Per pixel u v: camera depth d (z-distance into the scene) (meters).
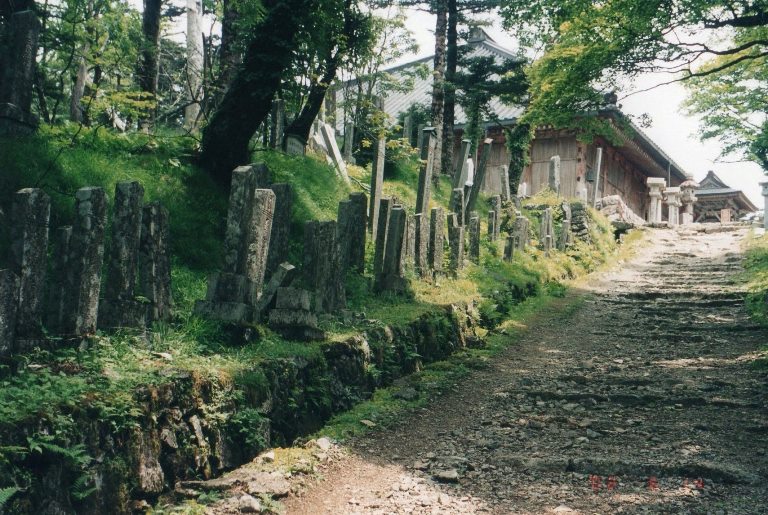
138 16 11.57
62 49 11.38
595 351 11.83
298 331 7.88
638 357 11.28
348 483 6.16
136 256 6.50
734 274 18.67
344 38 13.69
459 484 6.23
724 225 28.22
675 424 7.76
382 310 10.56
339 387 8.04
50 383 4.91
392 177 18.75
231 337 7.20
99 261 5.99
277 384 6.81
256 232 7.59
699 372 10.09
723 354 11.27
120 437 4.96
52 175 8.51
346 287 10.73
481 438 7.53
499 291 14.34
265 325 7.79
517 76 20.72
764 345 11.52
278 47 11.11
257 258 7.59
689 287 17.56
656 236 26.56
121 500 4.81
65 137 9.89
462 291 13.08
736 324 13.31
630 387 9.38
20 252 5.48
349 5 13.44
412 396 8.75
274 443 6.58
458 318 11.84
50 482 4.38
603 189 33.53
